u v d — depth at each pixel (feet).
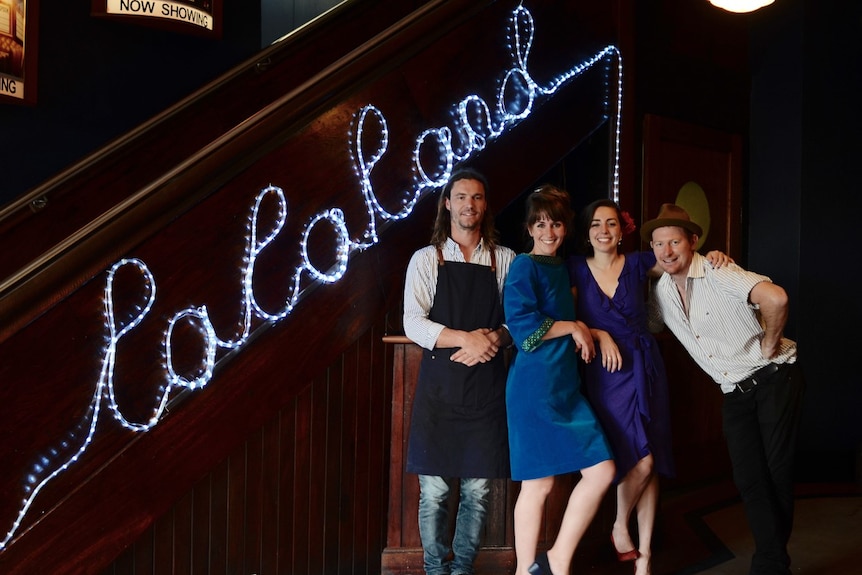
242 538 8.67
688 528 12.35
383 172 9.88
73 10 13.51
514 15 11.26
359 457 9.75
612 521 10.91
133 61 14.11
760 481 9.69
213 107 13.15
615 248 9.75
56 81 13.44
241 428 8.54
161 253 7.89
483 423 9.08
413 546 9.89
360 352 9.75
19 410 7.04
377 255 9.82
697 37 14.74
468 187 9.05
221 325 8.40
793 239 15.19
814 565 10.77
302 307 9.07
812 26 15.15
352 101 9.47
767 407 9.65
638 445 9.45
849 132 15.46
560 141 12.01
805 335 15.11
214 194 8.27
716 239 15.33
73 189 11.29
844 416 15.31
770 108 15.56
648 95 13.82
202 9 14.12
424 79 10.23
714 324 9.66
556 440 8.69
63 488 7.32
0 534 6.96
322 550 9.41
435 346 8.97
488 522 10.10
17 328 6.74
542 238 9.10
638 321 9.71
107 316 7.52
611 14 12.66
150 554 7.97
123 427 7.69
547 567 8.95
